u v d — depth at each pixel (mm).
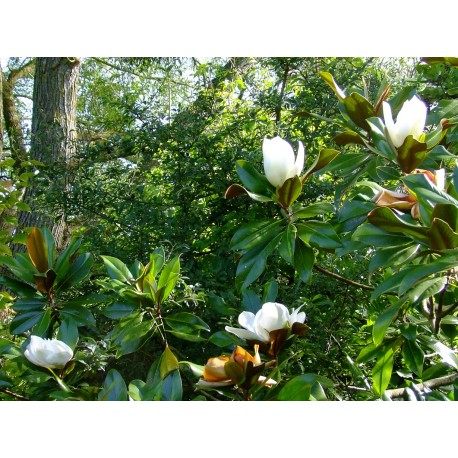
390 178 1716
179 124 4098
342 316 3361
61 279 1919
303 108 3941
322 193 3615
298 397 1196
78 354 1771
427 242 1252
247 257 1547
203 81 5648
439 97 2691
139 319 1785
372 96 4266
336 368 3074
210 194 3986
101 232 4250
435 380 1859
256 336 1439
